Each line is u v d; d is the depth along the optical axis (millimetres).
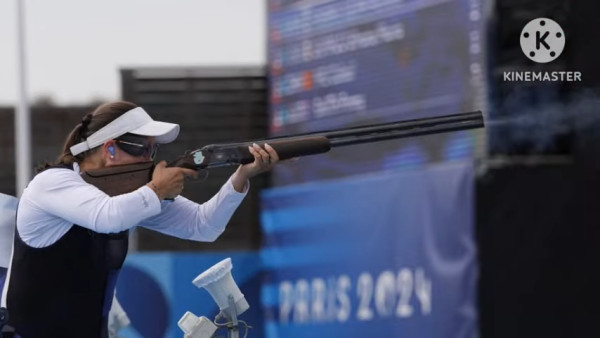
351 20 29500
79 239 14289
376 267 28078
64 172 14148
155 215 15273
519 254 25828
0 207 17078
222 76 35344
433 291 26516
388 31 28688
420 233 27016
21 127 39344
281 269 30656
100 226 13742
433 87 27672
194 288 30703
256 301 31031
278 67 31312
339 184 29375
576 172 26016
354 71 29500
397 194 27734
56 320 14367
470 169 26062
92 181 14266
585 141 26109
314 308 29641
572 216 25938
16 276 14336
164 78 35531
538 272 25844
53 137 41906
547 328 25750
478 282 25781
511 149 26297
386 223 27984
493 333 25656
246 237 34281
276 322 30625
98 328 14703
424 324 26656
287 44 31141
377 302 27984
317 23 30328
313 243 29953
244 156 14570
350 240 28938
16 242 14359
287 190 30859
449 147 27109
